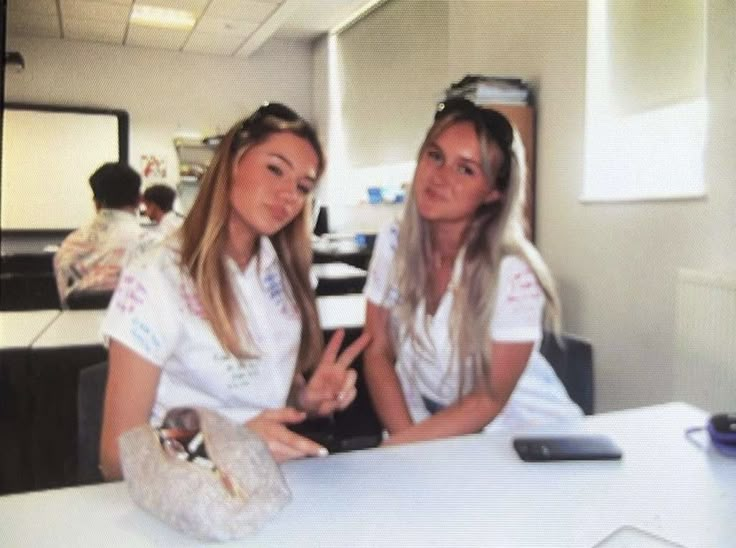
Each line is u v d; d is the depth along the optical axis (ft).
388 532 2.32
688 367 7.57
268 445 2.59
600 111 9.89
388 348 4.71
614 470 2.89
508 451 3.11
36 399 6.07
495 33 12.01
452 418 4.04
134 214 8.90
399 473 2.84
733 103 7.48
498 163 4.18
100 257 8.63
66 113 19.80
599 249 9.70
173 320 3.15
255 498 2.32
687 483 2.77
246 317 3.40
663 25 8.70
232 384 3.39
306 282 3.79
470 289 4.15
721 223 7.69
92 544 2.20
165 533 2.28
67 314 7.68
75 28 18.63
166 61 20.58
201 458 2.36
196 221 3.30
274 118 3.40
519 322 4.18
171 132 20.75
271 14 17.25
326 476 2.80
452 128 4.21
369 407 5.43
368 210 17.34
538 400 4.42
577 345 4.84
